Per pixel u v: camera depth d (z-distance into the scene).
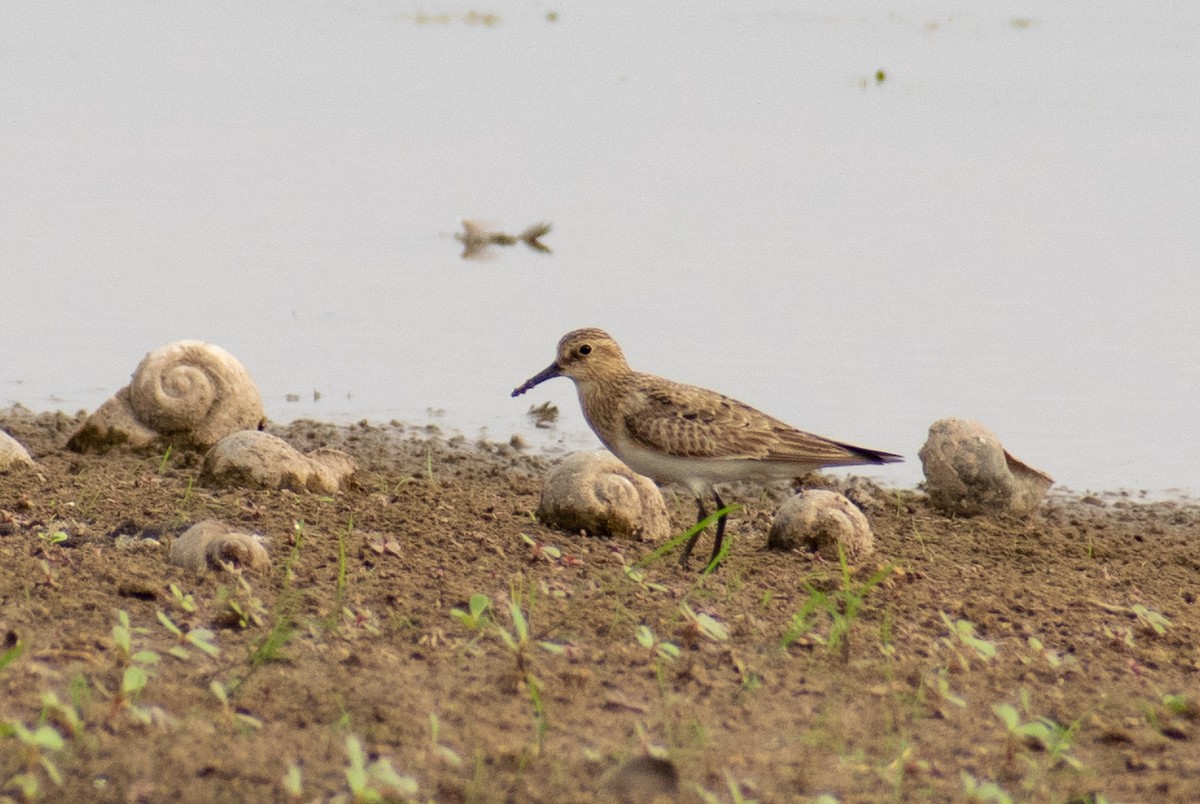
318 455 13.14
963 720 8.70
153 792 7.11
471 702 8.41
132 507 11.73
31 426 15.07
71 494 11.99
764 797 7.54
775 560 11.69
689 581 10.93
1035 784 7.89
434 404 16.69
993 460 13.66
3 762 7.23
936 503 13.89
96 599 9.52
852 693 8.95
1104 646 10.05
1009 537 13.07
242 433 12.81
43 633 8.89
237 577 10.06
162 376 14.14
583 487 12.02
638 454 12.30
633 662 9.17
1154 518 14.14
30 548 10.38
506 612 9.85
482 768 7.61
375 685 8.54
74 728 7.35
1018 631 10.23
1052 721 8.70
